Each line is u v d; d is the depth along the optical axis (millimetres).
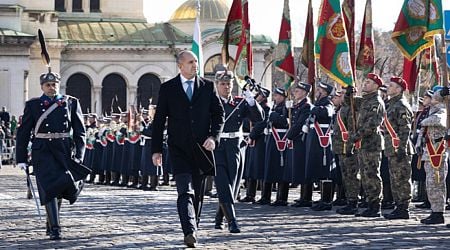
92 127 56031
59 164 24641
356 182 31641
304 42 36969
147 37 128250
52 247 23438
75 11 135750
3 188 49656
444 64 28281
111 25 130125
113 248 23031
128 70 127500
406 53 31047
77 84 126875
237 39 35844
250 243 23547
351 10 36094
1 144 84750
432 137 28312
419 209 34125
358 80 36812
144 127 47656
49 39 123375
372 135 30234
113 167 52625
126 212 32781
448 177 35156
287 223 28438
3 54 113562
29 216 31719
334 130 31906
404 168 30047
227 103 25875
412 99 35719
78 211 33219
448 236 25203
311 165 33312
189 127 22500
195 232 22109
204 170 22609
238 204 36156
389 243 23703
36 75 123875
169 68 128375
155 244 23641
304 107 33531
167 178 50531
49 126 24688
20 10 117500
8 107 113625
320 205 33281
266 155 35438
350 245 23297
